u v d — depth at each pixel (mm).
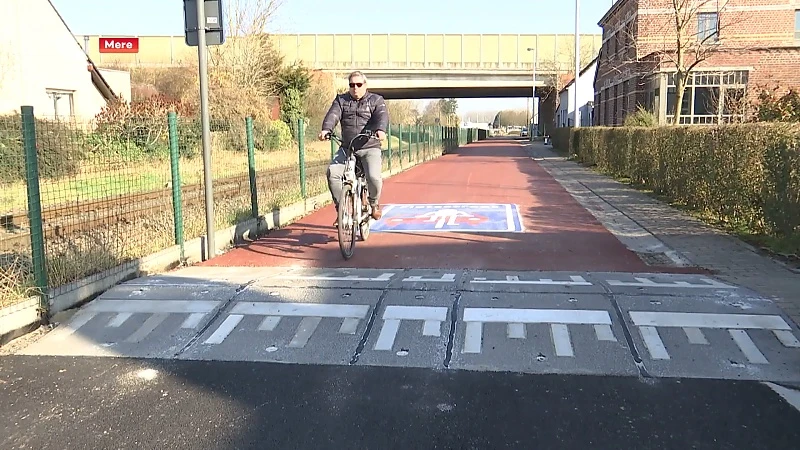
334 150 13195
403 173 22031
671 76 27625
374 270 6836
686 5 20781
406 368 4359
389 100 76000
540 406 3793
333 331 4953
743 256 7449
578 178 19312
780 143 7684
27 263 5703
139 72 48094
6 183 6902
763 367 4266
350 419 3664
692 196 11578
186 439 3465
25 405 3906
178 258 7375
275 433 3516
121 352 4750
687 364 4320
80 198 7609
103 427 3615
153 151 8695
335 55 60812
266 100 30969
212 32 7547
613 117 37250
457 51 61656
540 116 85625
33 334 5113
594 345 4594
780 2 29578
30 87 20906
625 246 8266
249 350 4711
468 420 3635
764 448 3314
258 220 9523
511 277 6348
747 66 27094
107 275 6105
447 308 5277
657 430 3504
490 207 12281
